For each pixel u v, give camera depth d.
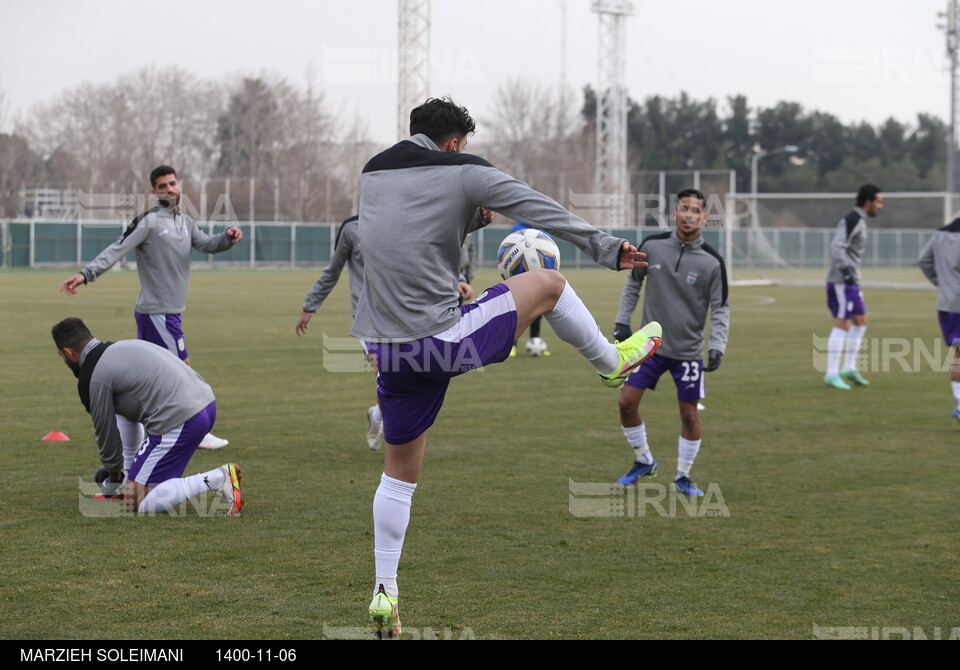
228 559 7.67
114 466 9.18
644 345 6.83
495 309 6.06
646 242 10.26
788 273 60.19
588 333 6.45
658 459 11.64
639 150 121.56
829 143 124.75
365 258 5.91
